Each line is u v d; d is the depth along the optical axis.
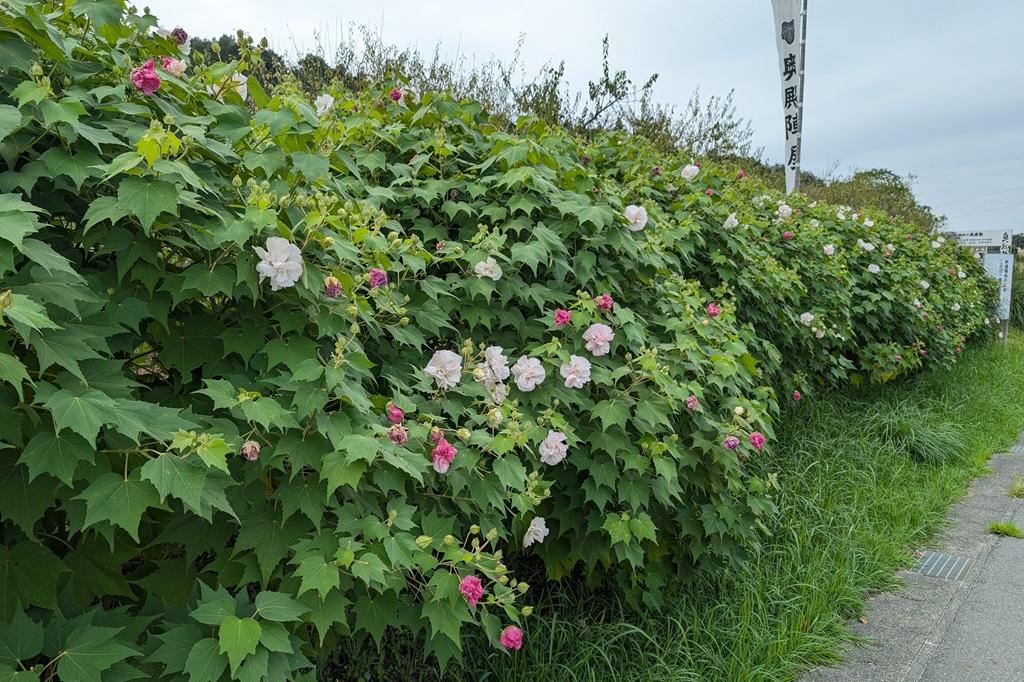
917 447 6.34
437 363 2.68
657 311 3.84
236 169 2.32
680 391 3.16
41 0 2.29
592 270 3.53
